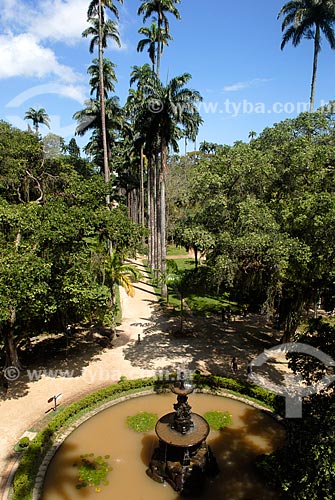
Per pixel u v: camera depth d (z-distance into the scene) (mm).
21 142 26016
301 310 21000
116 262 24375
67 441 14508
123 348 22891
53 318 23000
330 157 17000
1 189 24406
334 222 14938
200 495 11805
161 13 33688
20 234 17969
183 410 13242
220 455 13641
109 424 15641
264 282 20219
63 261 18125
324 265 16641
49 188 26719
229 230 18688
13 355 19422
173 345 23297
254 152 18562
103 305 21391
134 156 48625
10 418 15547
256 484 12211
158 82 29484
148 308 30812
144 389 18281
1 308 14109
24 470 12133
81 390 17938
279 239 16656
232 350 22531
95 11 30156
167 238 59719
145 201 73875
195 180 19719
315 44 31516
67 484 12203
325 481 9062
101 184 22422
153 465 12727
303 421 10414
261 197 19562
